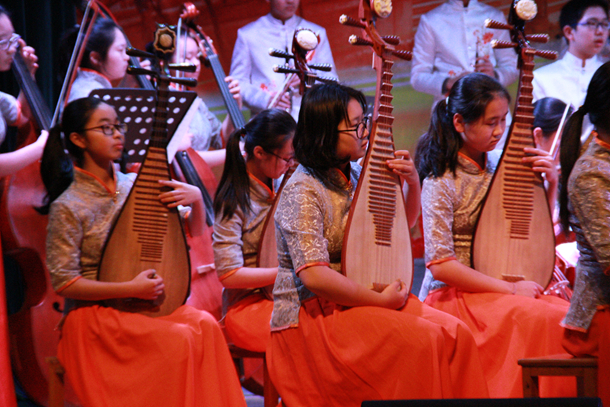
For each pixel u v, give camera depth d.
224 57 11.59
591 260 4.77
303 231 4.68
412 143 11.65
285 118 6.20
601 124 4.71
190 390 5.10
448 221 5.66
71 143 5.77
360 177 4.87
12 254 7.36
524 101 5.71
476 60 11.20
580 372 4.70
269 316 5.91
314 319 4.80
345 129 4.80
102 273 5.53
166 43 5.79
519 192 5.67
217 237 6.16
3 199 7.25
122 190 5.86
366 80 11.65
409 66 11.59
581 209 4.62
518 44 5.77
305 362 4.84
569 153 4.91
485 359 5.36
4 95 7.80
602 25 10.77
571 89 11.03
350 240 4.78
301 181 4.84
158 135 5.75
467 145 5.81
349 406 4.68
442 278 5.55
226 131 9.41
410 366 4.49
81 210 5.58
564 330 4.99
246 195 6.18
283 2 11.28
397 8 11.55
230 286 6.04
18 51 7.97
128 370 5.28
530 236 5.67
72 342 5.46
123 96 6.44
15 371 7.23
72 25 10.17
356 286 4.67
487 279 5.53
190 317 5.54
